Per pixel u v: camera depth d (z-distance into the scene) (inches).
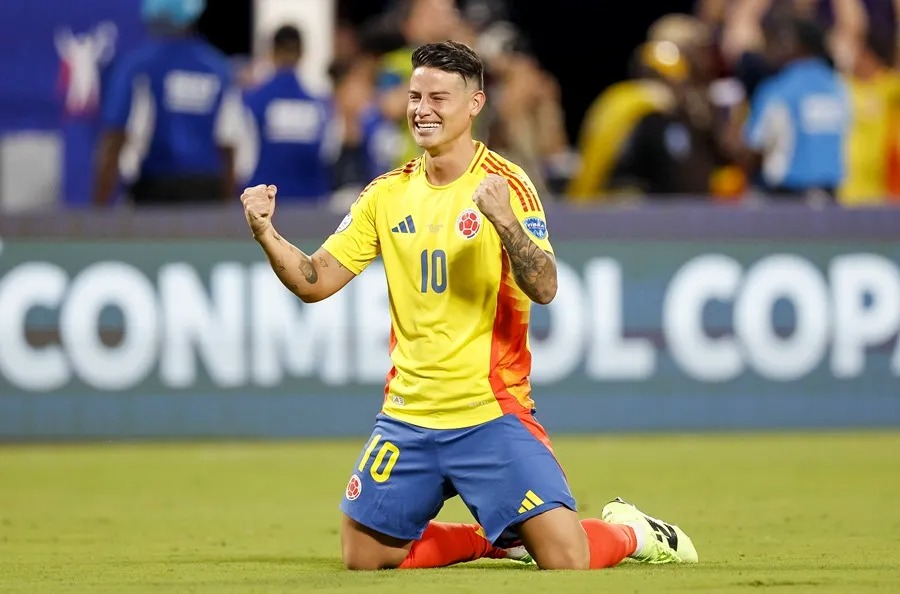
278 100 1694.1
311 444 1578.5
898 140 2018.9
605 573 740.0
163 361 1568.7
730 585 696.4
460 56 764.0
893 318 1656.0
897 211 1648.6
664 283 1620.3
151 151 1630.2
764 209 1632.6
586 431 1616.6
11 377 1555.1
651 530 798.5
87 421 1563.7
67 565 827.4
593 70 2726.4
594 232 1609.3
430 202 772.6
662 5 2694.4
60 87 1923.0
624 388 1620.3
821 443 1579.7
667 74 1818.4
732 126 1939.0
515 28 2662.4
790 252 1640.0
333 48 2087.8
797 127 1761.8
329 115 1822.1
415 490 769.6
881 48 2098.9
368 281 1588.3
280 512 1127.0
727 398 1637.6
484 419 759.7
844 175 1797.5
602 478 1317.7
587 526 772.0
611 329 1615.4
